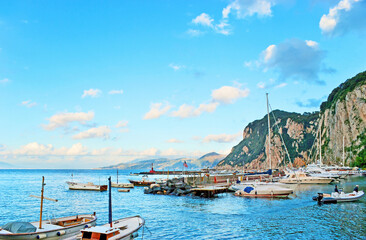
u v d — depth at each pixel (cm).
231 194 6216
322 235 2670
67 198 6544
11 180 15512
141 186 10219
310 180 8012
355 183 8188
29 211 4691
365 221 3172
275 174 11075
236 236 2714
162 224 3291
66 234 2334
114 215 4100
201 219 3556
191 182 8175
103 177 19762
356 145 17375
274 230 2903
